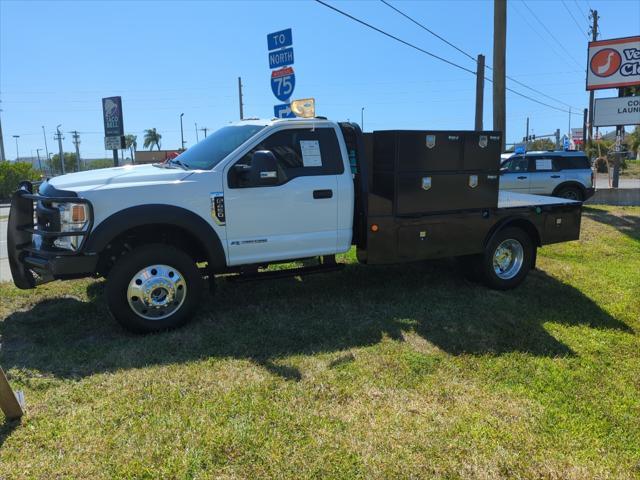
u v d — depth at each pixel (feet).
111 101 65.87
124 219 15.51
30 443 10.31
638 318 19.13
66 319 17.60
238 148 17.38
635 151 230.07
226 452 10.11
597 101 61.77
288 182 17.97
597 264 27.78
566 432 11.28
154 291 16.08
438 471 9.77
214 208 16.79
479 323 17.83
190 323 17.15
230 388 12.66
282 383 13.00
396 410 11.87
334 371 13.76
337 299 20.01
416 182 19.51
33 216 17.70
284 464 9.79
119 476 9.37
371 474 9.61
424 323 17.69
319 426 11.09
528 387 13.35
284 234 18.10
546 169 49.32
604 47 60.75
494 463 10.08
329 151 18.83
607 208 49.16
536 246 22.90
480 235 21.22
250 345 15.43
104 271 17.19
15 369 13.53
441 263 25.77
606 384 13.66
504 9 43.21
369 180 20.35
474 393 12.87
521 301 20.68
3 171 92.12
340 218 19.04
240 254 17.53
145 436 10.55
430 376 13.73
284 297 20.17
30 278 17.72
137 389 12.53
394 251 19.53
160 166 18.72
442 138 19.76
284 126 18.10
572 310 19.85
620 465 10.26
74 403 11.90
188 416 11.31
